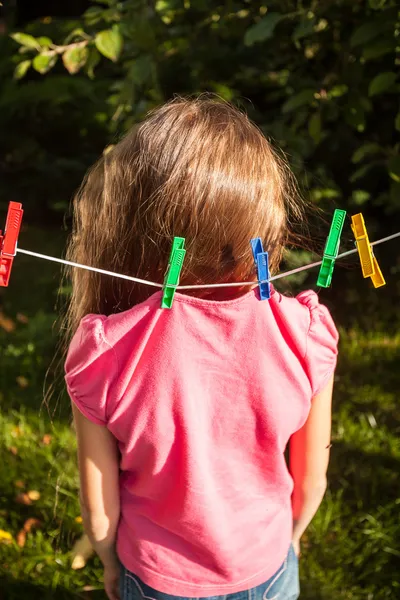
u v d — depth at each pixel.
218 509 1.28
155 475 1.26
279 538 1.37
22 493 2.64
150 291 1.29
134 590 1.35
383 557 2.34
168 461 1.25
